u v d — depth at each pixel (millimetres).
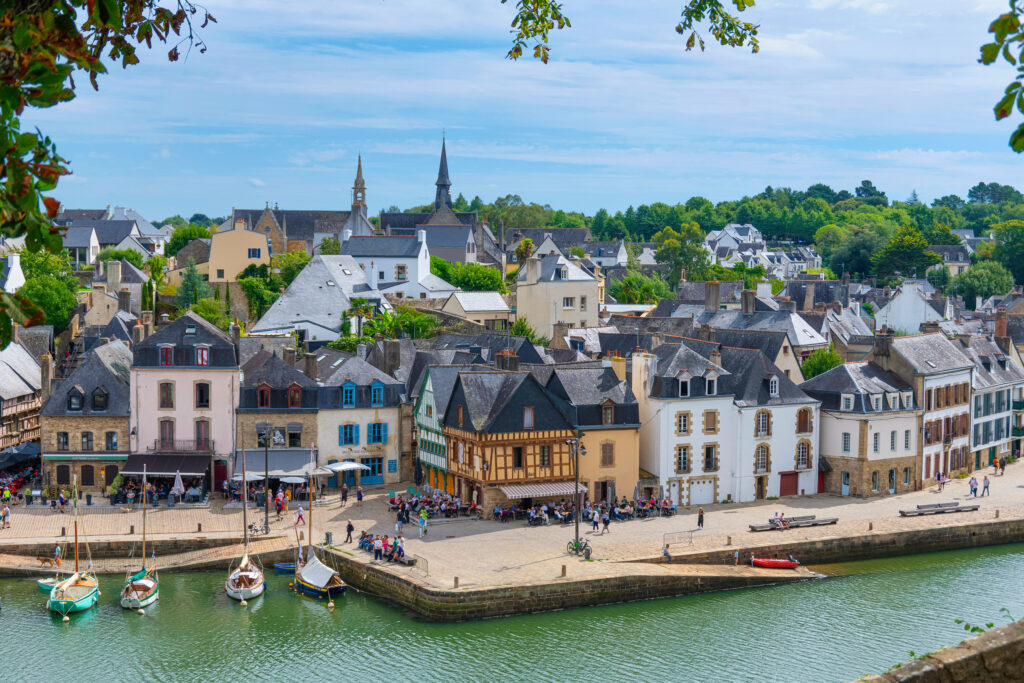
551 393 88938
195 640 62500
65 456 89438
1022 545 86188
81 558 76312
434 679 57125
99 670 58125
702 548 76438
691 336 128000
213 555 76500
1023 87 12625
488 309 147375
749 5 24828
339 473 93688
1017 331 161625
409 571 70125
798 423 93750
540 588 67688
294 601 69688
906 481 97250
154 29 14984
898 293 173875
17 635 63031
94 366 91688
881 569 78938
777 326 134125
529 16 27672
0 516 80688
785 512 87688
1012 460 113188
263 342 113875
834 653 61125
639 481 88125
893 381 98000
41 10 11664
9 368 104250
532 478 84812
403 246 161625
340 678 57281
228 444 90750
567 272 148000
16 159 11367
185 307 142625
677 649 61656
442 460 90188
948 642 62781
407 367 105000
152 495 87750
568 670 58312
